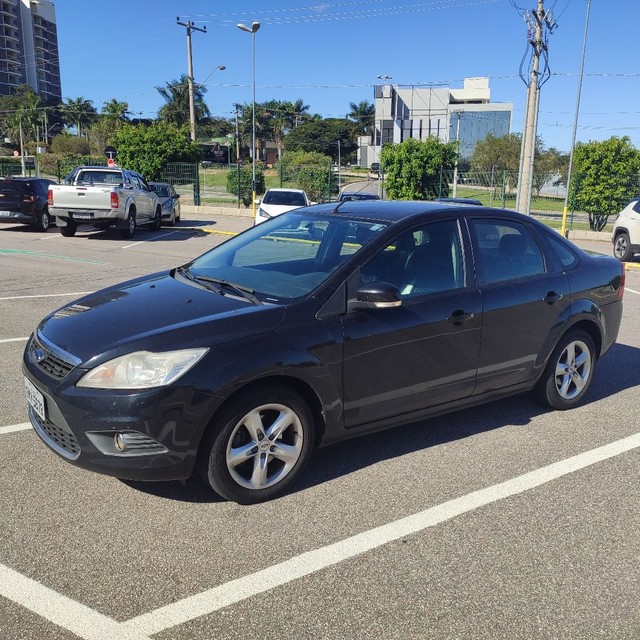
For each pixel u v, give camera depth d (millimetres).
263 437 3582
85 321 3697
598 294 5234
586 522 3525
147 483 3822
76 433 3311
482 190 30391
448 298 4246
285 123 111438
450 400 4387
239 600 2797
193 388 3279
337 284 3842
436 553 3191
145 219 20453
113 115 73062
